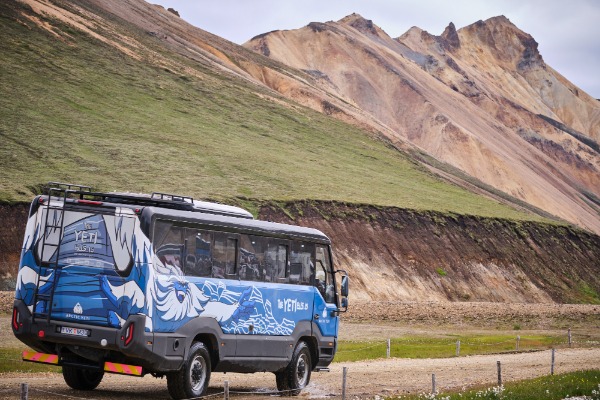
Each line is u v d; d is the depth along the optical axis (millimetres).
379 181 142000
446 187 158125
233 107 168125
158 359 17625
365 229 110875
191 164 116875
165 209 18094
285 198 108562
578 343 51469
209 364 19234
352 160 156750
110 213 17672
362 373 29438
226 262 19781
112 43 176750
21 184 87562
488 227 130625
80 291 17609
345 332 53531
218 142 137000
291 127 168875
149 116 141125
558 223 151500
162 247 17859
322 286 23469
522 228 137375
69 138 113250
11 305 53969
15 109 118625
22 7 168125
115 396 19078
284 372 22156
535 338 55438
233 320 19859
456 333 58906
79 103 133875
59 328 17609
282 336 21625
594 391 21641
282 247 21781
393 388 24938
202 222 18969
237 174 117938
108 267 17516
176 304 18125
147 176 104000
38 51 150000
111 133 122938
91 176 98062
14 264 75188
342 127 186125
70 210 17906
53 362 18156
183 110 153125
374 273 102312
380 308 80125
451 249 118125
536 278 125250
